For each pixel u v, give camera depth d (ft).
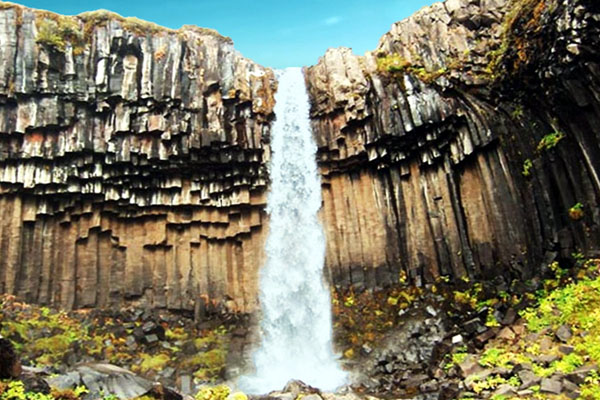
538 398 30.37
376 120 60.08
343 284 61.87
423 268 58.13
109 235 62.03
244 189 64.59
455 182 57.67
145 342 55.72
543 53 43.98
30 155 57.06
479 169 56.13
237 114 63.21
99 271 60.59
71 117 58.39
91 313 58.18
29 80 57.00
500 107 53.47
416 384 42.73
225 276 63.77
